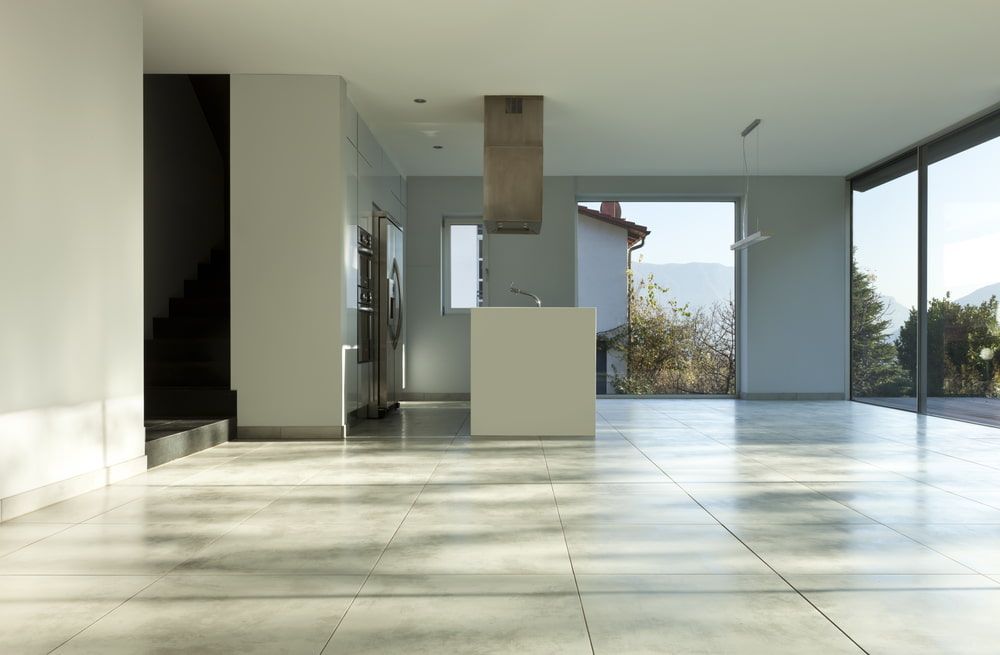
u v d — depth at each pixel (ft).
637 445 17.49
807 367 30.55
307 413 19.11
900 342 26.71
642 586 7.52
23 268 10.80
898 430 20.39
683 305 31.83
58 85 11.60
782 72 19.06
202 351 21.43
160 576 7.87
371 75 19.29
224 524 10.07
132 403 13.78
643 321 31.91
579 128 23.94
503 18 15.90
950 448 16.99
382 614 6.75
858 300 29.94
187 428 16.69
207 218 26.09
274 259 19.20
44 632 6.36
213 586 7.54
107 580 7.75
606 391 31.86
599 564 8.25
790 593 7.31
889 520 10.22
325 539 9.29
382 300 23.98
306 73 19.20
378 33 16.69
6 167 10.48
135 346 13.87
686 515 10.52
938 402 24.07
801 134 24.59
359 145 22.06
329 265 19.21
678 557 8.52
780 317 30.58
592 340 19.02
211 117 26.32
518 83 19.89
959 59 18.17
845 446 17.29
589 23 16.14
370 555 8.60
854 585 7.55
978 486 12.56
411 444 17.76
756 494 11.92
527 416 19.02
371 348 23.81
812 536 9.40
